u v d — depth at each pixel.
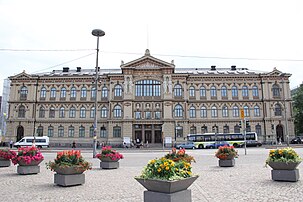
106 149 20.88
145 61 69.12
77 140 68.44
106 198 10.41
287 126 62.22
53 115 69.88
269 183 12.87
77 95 70.38
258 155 32.00
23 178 15.38
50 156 34.56
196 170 18.56
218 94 69.50
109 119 66.69
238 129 67.88
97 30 31.55
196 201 9.70
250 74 69.81
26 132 68.75
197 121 68.06
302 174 15.36
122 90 68.38
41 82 71.25
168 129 65.62
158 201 7.71
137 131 67.12
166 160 8.32
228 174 16.33
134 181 14.35
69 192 11.50
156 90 68.25
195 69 78.56
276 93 69.06
